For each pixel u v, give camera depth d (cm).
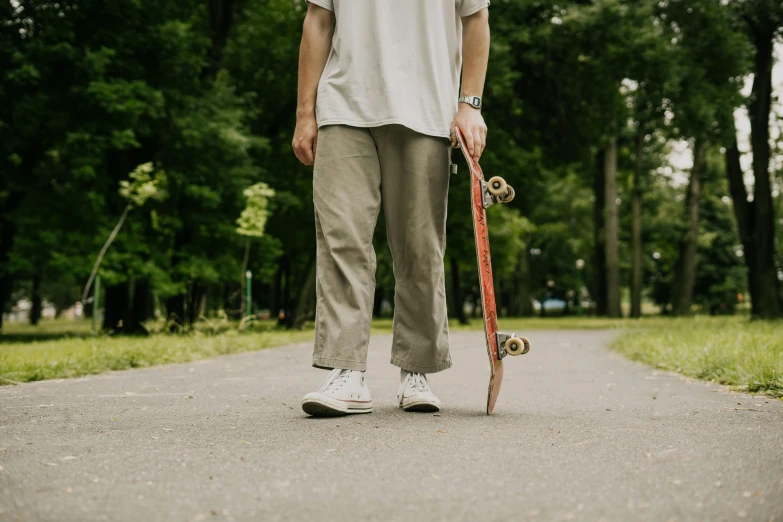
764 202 1930
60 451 223
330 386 300
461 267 2853
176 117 1454
